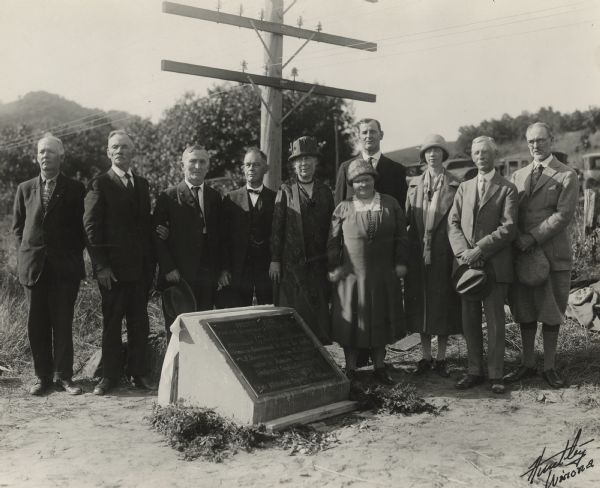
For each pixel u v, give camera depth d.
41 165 5.14
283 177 15.30
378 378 5.24
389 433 4.08
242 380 4.12
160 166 15.98
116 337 5.24
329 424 4.27
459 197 5.21
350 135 16.66
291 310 4.96
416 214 5.46
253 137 15.26
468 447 3.82
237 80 7.03
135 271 5.18
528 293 5.18
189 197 5.29
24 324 6.56
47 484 3.27
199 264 5.29
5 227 15.51
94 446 3.86
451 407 4.64
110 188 5.12
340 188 5.81
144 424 4.31
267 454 3.71
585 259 7.55
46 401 4.91
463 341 6.57
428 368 5.62
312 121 15.84
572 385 5.07
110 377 5.20
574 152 29.77
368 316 5.04
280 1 7.25
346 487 3.23
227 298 5.44
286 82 7.34
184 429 3.89
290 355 4.58
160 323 6.82
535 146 5.17
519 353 5.97
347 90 7.75
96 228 5.06
